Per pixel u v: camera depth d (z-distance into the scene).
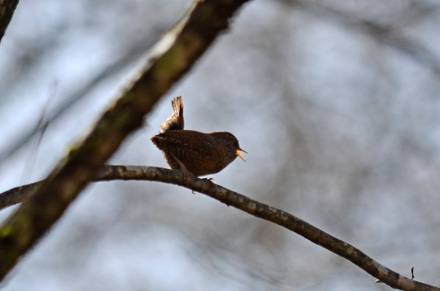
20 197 7.28
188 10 3.61
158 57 3.49
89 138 3.44
